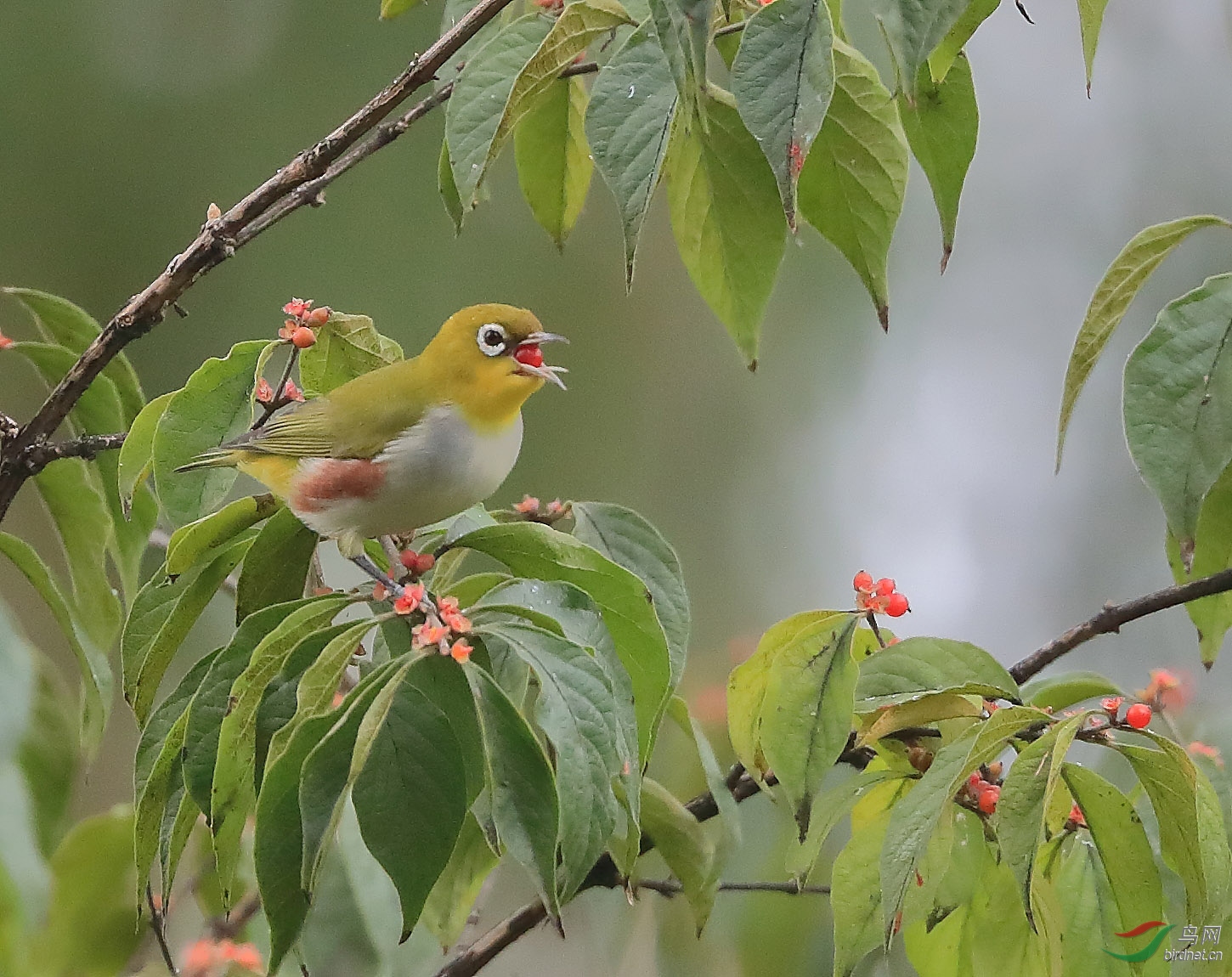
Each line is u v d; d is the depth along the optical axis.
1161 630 14.59
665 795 6.72
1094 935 6.35
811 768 6.07
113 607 7.75
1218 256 16.48
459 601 5.64
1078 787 5.95
